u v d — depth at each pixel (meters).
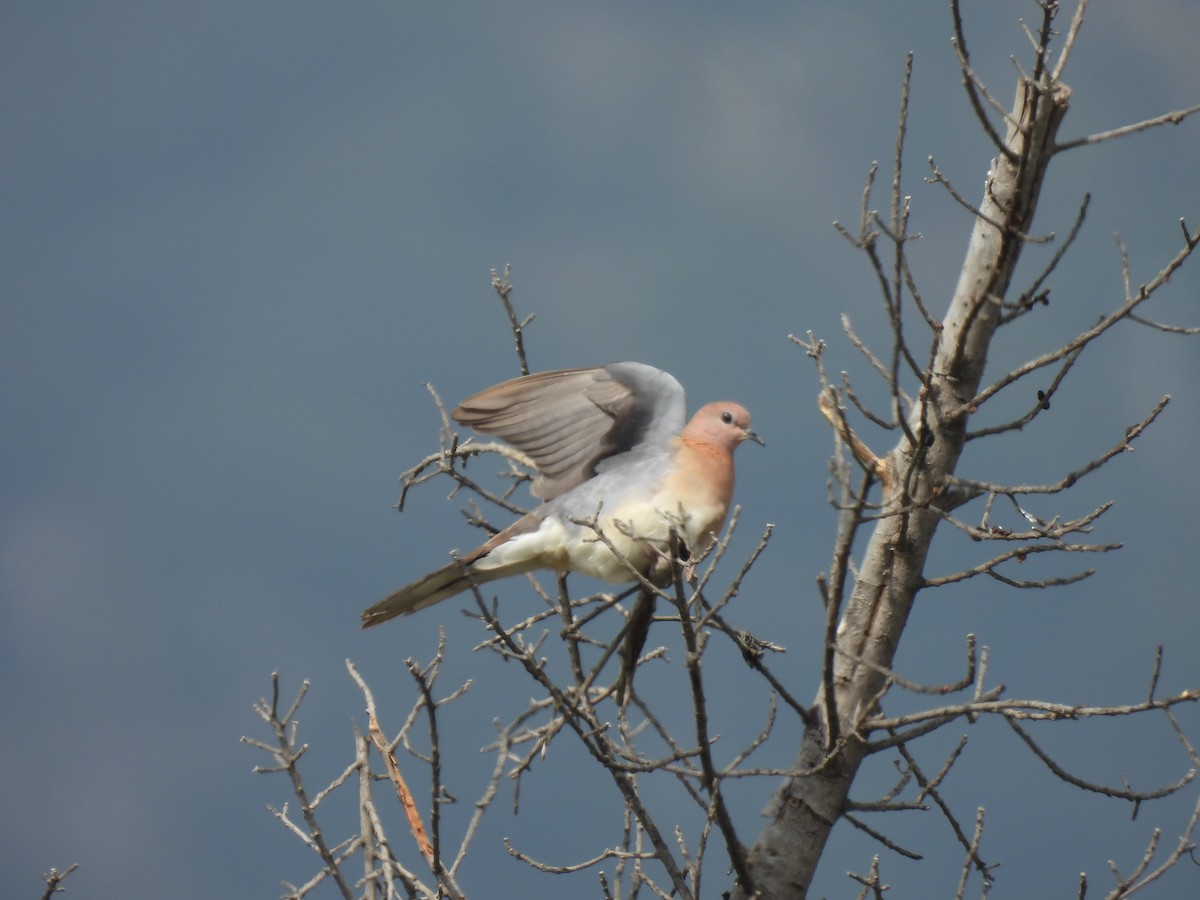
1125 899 10.44
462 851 10.39
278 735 10.63
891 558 12.39
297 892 10.33
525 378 11.81
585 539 10.97
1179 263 11.16
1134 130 11.70
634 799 11.11
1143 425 11.47
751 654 11.81
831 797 12.03
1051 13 11.35
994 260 12.27
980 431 12.23
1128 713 10.41
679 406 11.60
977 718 10.62
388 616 11.42
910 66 10.35
